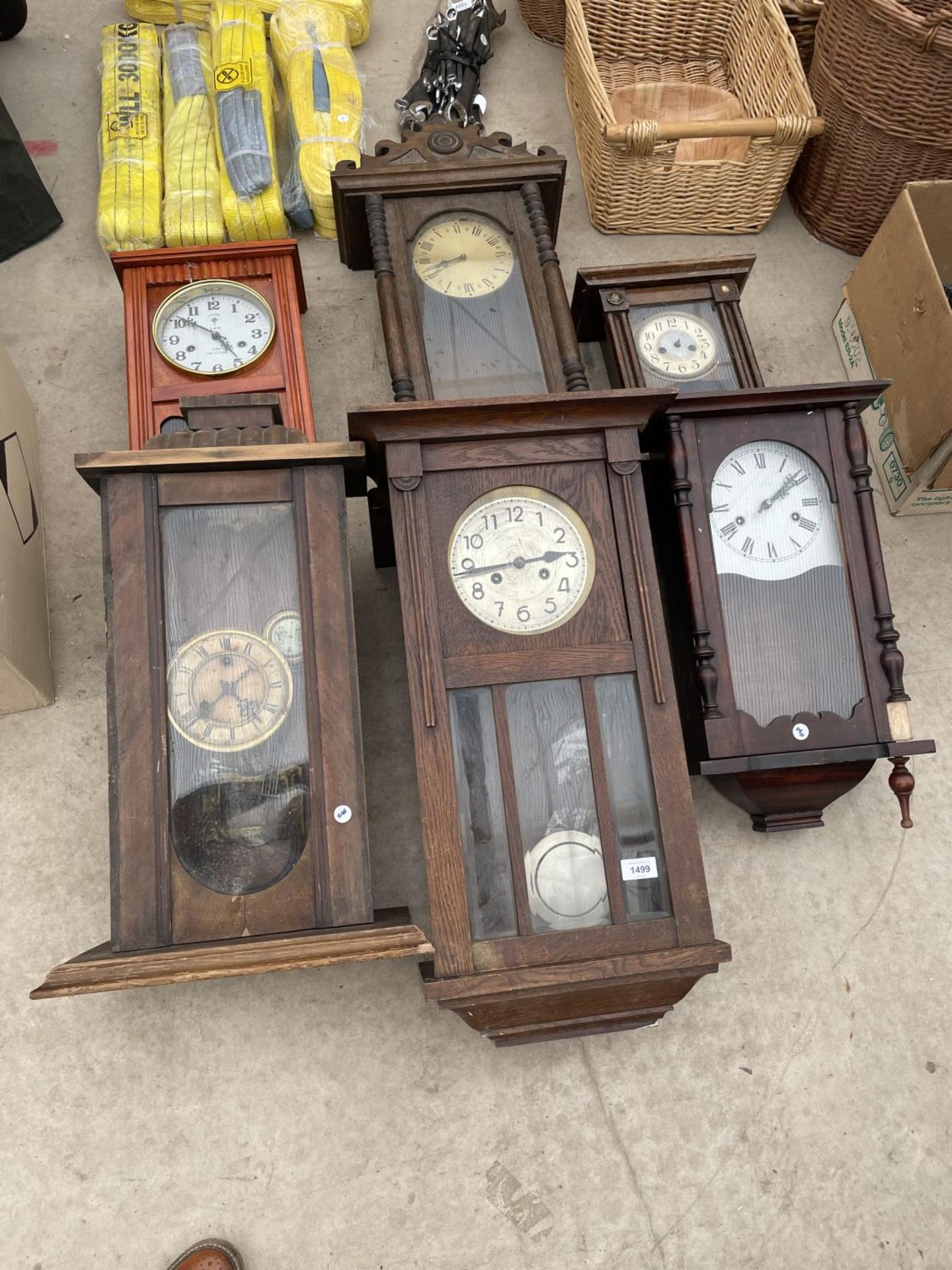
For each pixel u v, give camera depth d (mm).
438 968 1513
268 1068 1791
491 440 1712
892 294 2223
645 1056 1856
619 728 1641
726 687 1761
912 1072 1881
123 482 1617
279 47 2516
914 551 2268
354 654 1597
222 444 1645
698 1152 1804
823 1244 1767
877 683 1787
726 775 1870
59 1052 1773
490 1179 1758
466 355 1970
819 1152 1820
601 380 2346
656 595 1678
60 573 2080
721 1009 1897
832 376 2414
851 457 1868
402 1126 1776
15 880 1868
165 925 1486
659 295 2182
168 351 2072
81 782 1938
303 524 1631
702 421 1856
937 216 2273
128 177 2307
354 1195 1729
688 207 2488
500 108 2709
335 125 2389
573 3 2510
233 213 2262
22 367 2256
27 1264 1652
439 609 1646
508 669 1629
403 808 1976
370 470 1841
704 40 2727
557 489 1717
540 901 1564
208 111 2416
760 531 1836
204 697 1578
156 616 1583
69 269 2369
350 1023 1829
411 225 2086
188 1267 1626
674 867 1582
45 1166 1707
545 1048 1847
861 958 1949
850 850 2025
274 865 1523
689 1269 1732
